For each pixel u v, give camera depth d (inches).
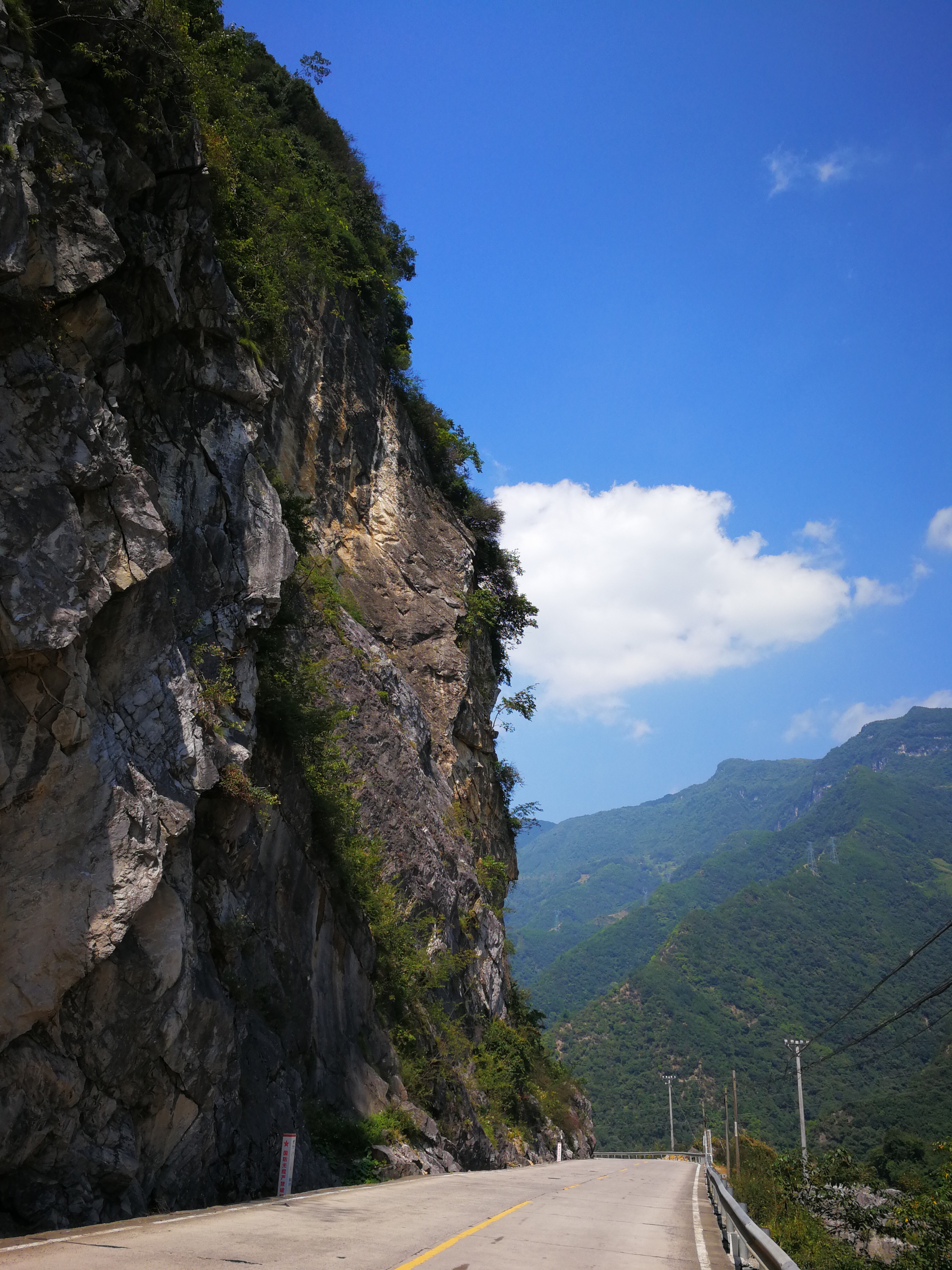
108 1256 322.7
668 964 7529.5
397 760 1301.7
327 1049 808.3
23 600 433.1
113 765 484.1
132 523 518.6
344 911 919.0
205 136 671.1
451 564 1658.5
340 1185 693.9
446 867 1382.9
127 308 580.1
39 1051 430.3
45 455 465.4
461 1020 1371.8
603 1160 2034.9
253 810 637.3
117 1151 459.5
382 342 1622.8
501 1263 372.5
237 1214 464.4
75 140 512.1
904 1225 929.5
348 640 1282.0
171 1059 504.7
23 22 479.2
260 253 791.7
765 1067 6186.0
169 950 491.8
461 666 1572.3
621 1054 6486.2
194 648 604.7
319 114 1595.7
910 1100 3139.8
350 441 1451.8
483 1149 1169.4
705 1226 586.2
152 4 582.9
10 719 431.8
